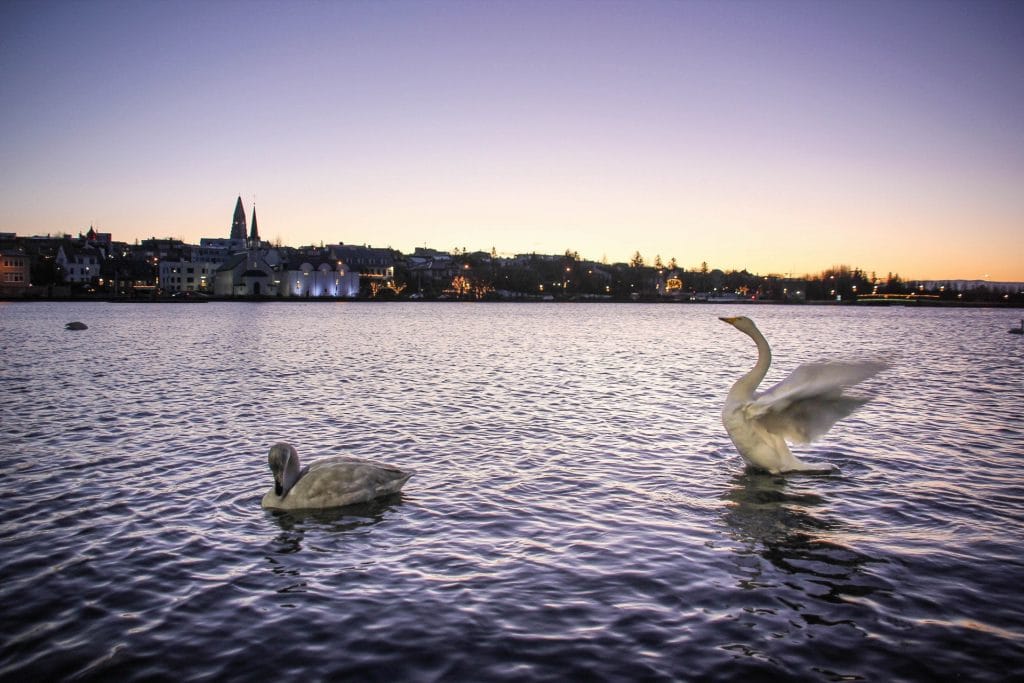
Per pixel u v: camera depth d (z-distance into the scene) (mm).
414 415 6863
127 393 8336
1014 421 6559
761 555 3240
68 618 2652
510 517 3764
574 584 2934
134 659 2371
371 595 2838
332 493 3916
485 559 3199
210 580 2982
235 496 4133
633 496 4129
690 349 16703
